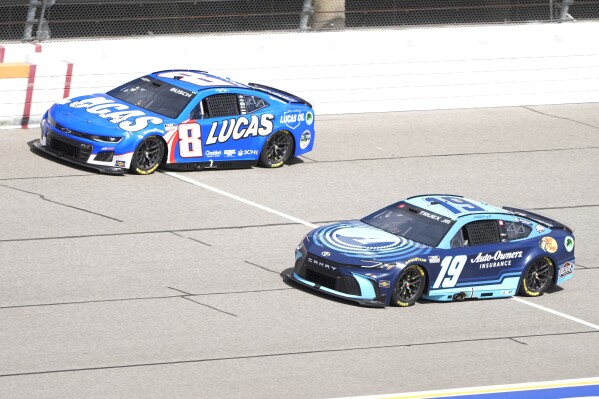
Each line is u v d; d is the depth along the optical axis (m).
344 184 59.50
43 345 36.19
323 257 43.16
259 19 75.69
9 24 66.12
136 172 56.03
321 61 72.44
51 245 46.25
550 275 47.72
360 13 78.75
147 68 67.00
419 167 64.00
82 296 41.12
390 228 45.91
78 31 69.94
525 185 62.94
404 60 75.19
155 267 45.12
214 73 69.31
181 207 52.75
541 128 74.81
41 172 55.22
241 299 42.50
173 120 56.53
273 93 61.72
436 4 81.06
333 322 41.00
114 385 33.44
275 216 53.31
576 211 59.56
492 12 81.88
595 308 46.47
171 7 72.88
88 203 51.66
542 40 79.69
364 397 34.22
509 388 36.31
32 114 63.31
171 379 34.31
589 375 38.31
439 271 44.06
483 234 45.75
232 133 58.50
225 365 35.94
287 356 37.22
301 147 61.94
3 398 31.77
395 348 39.06
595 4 84.88
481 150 68.75
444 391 35.44
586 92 81.81
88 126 54.94
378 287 42.44
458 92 77.62
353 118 73.19
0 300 39.94
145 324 38.91
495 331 42.09
